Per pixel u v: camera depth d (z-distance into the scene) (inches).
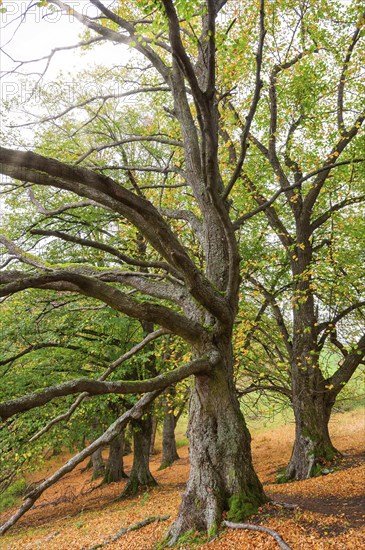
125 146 697.0
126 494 724.0
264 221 663.8
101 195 283.4
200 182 402.9
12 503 838.5
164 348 621.0
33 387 573.9
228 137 607.5
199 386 336.2
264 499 331.6
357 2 488.7
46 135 613.6
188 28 423.5
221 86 465.4
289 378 668.7
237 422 339.9
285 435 1060.5
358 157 513.3
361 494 378.9
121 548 359.6
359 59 516.4
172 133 556.7
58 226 608.7
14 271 258.7
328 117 581.6
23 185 406.3
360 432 857.5
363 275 552.1
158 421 1018.7
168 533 339.3
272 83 560.1
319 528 293.1
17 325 566.3
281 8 502.9
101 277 358.3
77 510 703.7
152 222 269.0
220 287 372.8
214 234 390.9
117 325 594.6
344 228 559.8
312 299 605.3
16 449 541.3
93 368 665.6
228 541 290.8
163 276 378.3
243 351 564.7
